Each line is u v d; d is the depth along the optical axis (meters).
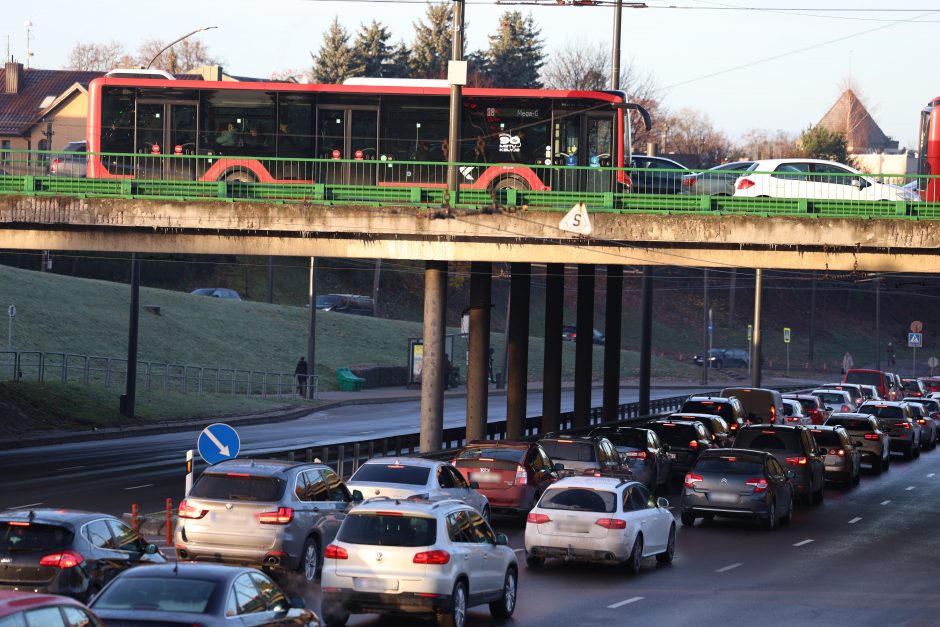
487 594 30.45
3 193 63.34
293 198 64.75
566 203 64.44
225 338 134.38
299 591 33.00
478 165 65.44
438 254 65.94
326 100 70.31
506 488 48.69
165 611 20.16
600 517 38.78
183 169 69.81
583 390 94.25
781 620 32.06
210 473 33.81
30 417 82.25
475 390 76.69
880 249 63.41
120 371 106.50
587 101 70.38
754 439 62.50
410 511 29.05
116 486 56.34
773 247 64.38
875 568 42.19
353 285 198.00
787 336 169.25
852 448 72.12
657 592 36.00
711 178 80.62
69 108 183.25
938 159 70.88
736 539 48.66
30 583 26.31
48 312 115.62
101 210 63.59
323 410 115.38
